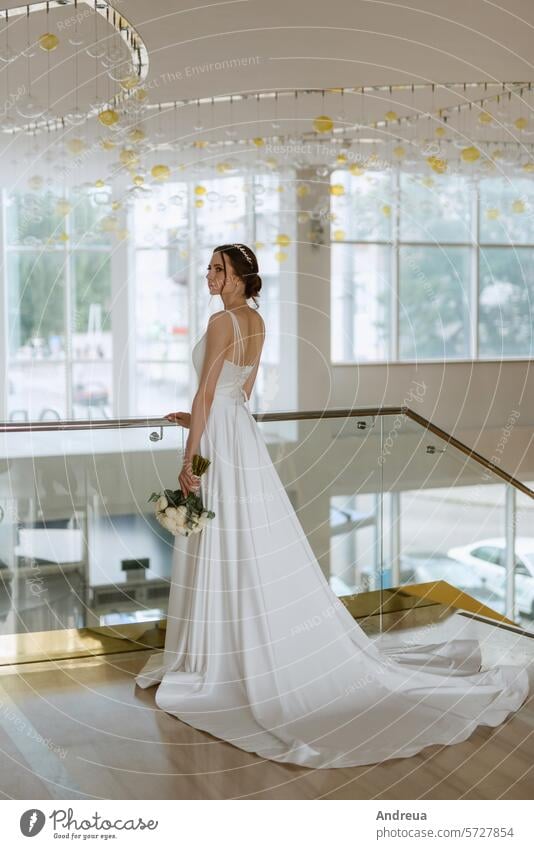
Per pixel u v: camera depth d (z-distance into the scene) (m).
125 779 3.01
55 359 11.47
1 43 5.16
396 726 3.39
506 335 11.76
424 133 7.93
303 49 5.32
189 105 6.79
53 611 4.44
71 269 11.37
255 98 6.61
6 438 4.35
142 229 11.01
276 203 10.34
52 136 7.61
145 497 4.59
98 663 4.26
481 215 11.50
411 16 4.74
